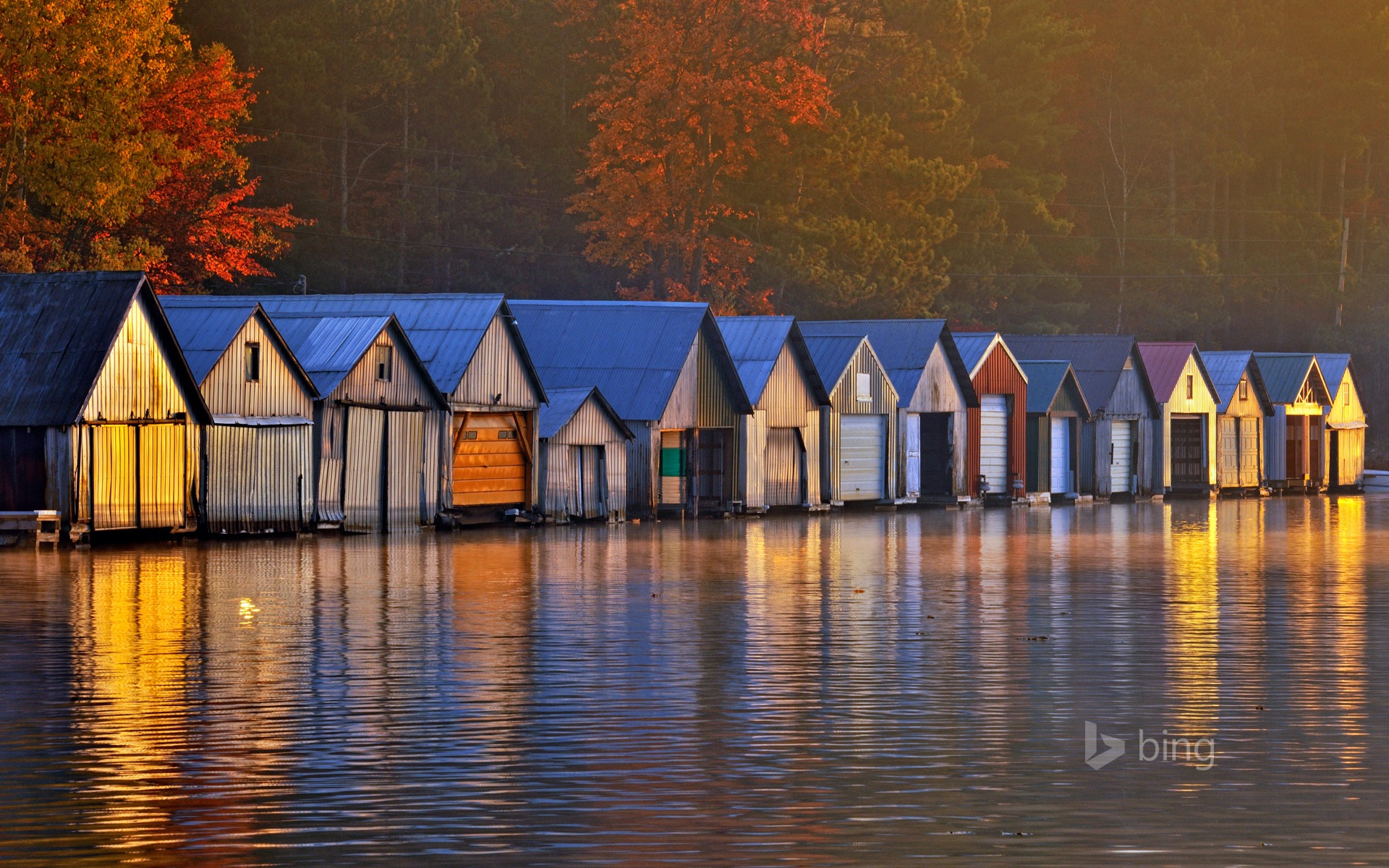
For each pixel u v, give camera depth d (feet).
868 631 303.48
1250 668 260.62
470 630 301.22
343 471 579.48
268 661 262.47
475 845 157.38
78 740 201.98
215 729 208.74
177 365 521.24
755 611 333.42
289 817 167.12
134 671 252.01
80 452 489.67
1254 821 166.40
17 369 494.59
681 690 238.07
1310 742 203.41
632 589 377.30
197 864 151.64
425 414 610.65
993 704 228.43
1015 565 453.99
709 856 154.10
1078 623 317.63
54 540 482.69
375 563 443.32
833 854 154.81
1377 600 359.46
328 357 585.22
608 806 171.73
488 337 634.84
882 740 203.62
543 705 226.17
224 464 538.88
